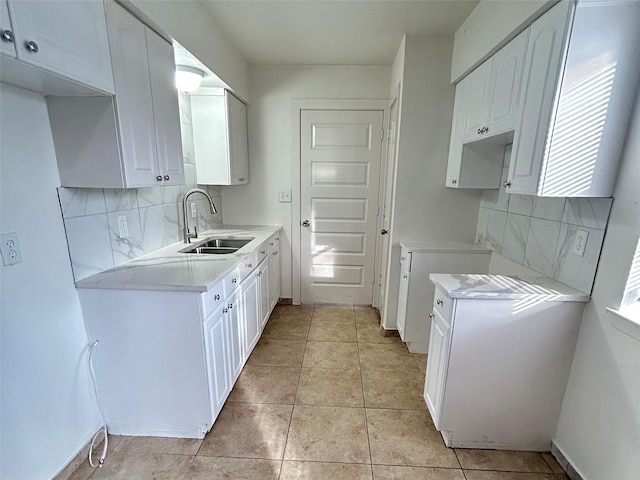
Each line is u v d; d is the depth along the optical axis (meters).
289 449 1.58
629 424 1.18
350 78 2.89
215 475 1.44
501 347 1.49
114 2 1.25
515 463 1.53
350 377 2.17
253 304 2.34
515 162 1.49
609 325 1.28
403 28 2.18
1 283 1.14
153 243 2.06
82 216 1.47
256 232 2.87
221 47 2.23
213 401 1.63
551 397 1.53
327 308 3.34
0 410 1.15
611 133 1.23
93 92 1.23
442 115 2.37
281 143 3.06
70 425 1.44
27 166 1.22
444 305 1.55
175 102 1.72
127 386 1.59
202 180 2.63
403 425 1.75
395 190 2.50
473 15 1.94
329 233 3.24
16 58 0.88
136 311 1.49
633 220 1.19
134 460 1.51
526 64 1.42
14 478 1.21
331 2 1.87
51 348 1.34
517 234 1.94
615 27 1.16
